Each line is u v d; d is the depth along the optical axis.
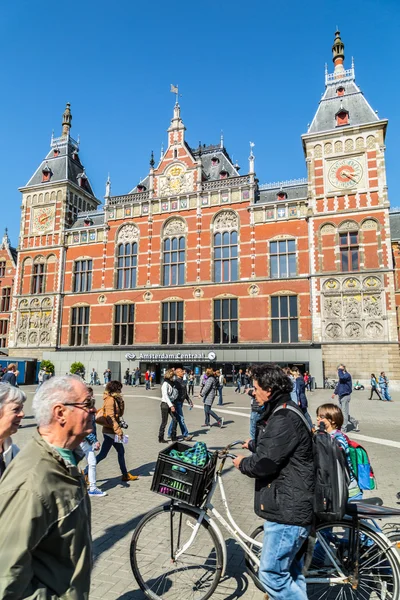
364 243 31.83
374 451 10.78
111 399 8.45
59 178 45.22
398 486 7.86
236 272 35.88
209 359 33.81
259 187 38.19
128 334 38.31
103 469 9.45
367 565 4.04
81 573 2.45
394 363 29.53
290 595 3.58
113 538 5.67
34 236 44.34
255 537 4.45
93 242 41.62
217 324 35.44
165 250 38.75
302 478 3.66
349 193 32.81
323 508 3.64
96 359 38.41
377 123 32.72
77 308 41.03
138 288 38.59
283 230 34.78
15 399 3.55
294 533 3.61
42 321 42.00
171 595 4.30
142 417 17.61
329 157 33.88
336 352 31.02
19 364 38.75
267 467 3.64
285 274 34.19
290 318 33.22
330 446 3.85
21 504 2.23
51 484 2.38
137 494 7.62
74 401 2.73
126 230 40.56
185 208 38.38
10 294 52.66
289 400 3.99
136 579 4.32
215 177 41.16
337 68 37.81
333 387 30.33
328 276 32.22
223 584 4.57
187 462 4.30
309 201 33.78
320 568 4.11
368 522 4.10
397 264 37.66
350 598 4.20
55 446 2.65
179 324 36.69
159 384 36.38
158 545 5.37
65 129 48.62
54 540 2.37
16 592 2.10
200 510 4.41
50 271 42.78
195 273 36.94
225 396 27.41
